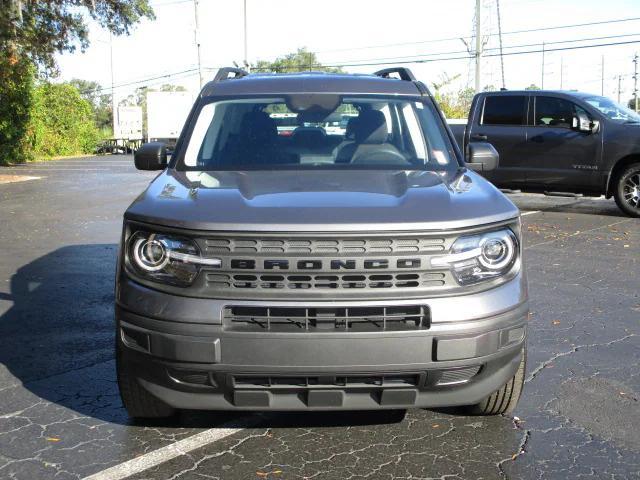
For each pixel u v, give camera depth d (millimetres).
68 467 3766
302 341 3377
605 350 5602
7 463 3809
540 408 4496
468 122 14125
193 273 3469
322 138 4926
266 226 3396
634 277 8086
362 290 3402
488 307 3508
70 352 5633
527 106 13461
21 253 9828
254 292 3410
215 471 3723
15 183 22125
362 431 4180
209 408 3639
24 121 33656
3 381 5008
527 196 16516
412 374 3473
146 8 32906
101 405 4586
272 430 4199
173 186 4129
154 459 3852
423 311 3438
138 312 3543
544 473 3697
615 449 3957
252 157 4770
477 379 3635
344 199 3742
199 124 5031
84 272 8562
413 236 3434
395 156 4812
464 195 3885
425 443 4027
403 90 5391
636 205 12641
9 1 28578
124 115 59594
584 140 12805
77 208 15086
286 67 71688
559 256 9312
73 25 32250
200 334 3414
